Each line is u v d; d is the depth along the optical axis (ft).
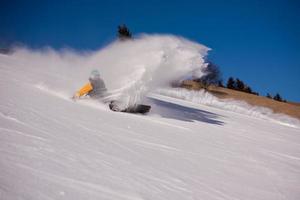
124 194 11.53
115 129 24.62
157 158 18.51
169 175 15.53
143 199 11.55
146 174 14.66
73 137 18.19
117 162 15.37
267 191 17.34
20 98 27.17
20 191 9.50
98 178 12.40
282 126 87.25
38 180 10.65
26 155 12.77
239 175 19.54
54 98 33.47
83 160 14.17
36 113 22.43
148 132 26.89
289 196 17.33
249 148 32.04
